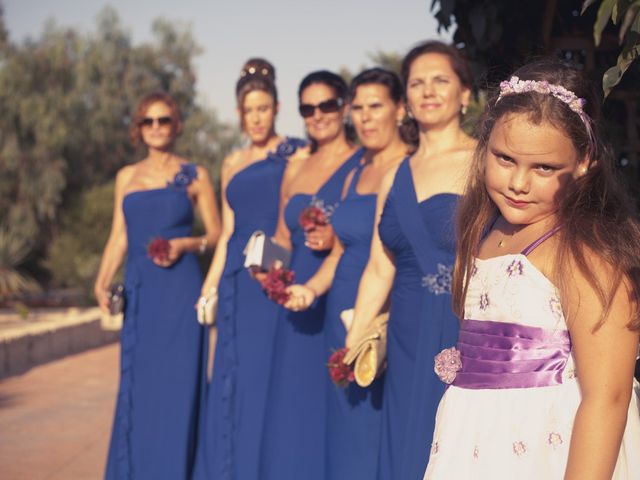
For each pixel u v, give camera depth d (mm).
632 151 3553
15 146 25922
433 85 3586
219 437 5324
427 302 3420
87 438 7035
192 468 5754
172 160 6172
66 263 21172
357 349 3641
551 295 2068
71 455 6492
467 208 2350
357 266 4223
